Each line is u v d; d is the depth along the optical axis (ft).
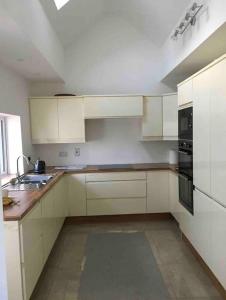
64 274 8.50
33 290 7.11
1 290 3.70
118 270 8.70
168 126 13.00
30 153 13.03
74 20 11.69
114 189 12.90
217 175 6.93
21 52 8.38
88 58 13.98
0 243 3.67
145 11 11.39
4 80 9.89
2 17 5.85
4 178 10.76
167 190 13.02
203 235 8.14
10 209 6.41
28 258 6.55
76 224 12.97
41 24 8.61
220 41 7.88
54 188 10.02
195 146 8.68
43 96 13.38
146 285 7.84
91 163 14.42
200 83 8.06
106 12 13.65
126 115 12.92
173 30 11.10
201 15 7.99
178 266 8.86
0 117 11.34
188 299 7.15
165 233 11.67
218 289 7.46
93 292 7.56
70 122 13.06
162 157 14.51
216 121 6.91
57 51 11.68
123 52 14.03
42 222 8.06
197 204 8.66
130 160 14.51
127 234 11.63
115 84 14.10
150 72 14.12
